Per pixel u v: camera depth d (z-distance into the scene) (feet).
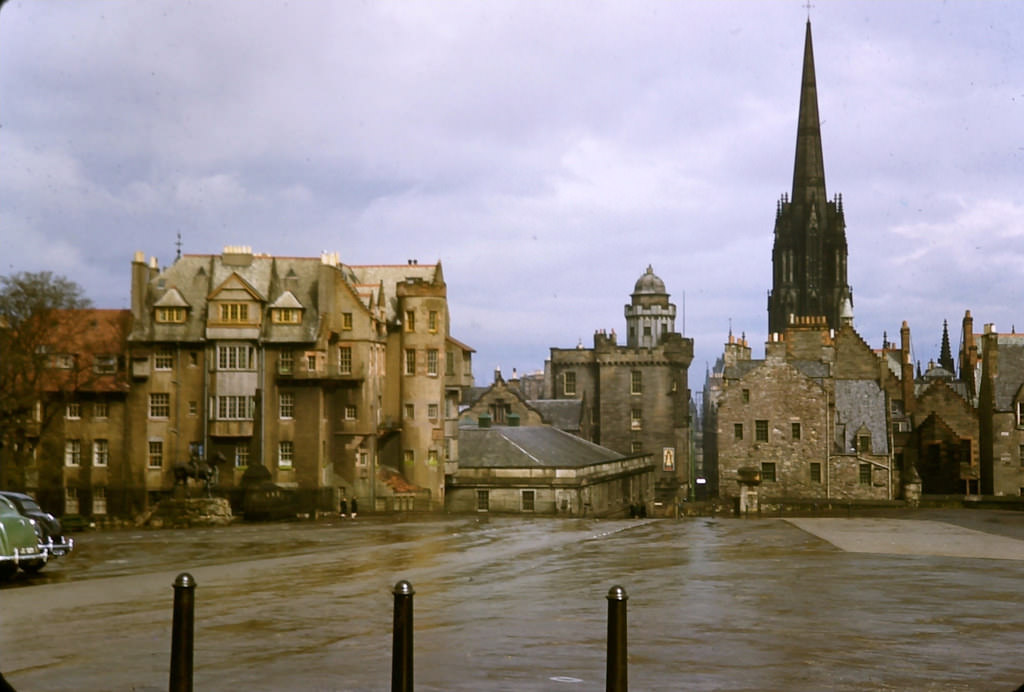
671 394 564.30
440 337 329.52
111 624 64.23
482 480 349.82
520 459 353.92
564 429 545.85
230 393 294.05
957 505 267.80
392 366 328.08
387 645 57.47
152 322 297.12
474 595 78.33
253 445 294.05
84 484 295.89
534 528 171.53
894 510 257.14
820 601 73.51
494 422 518.78
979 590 78.74
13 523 87.92
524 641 58.90
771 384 335.47
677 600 74.49
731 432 336.29
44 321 256.32
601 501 390.21
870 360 356.59
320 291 299.38
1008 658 54.29
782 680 49.34
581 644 58.03
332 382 297.94
